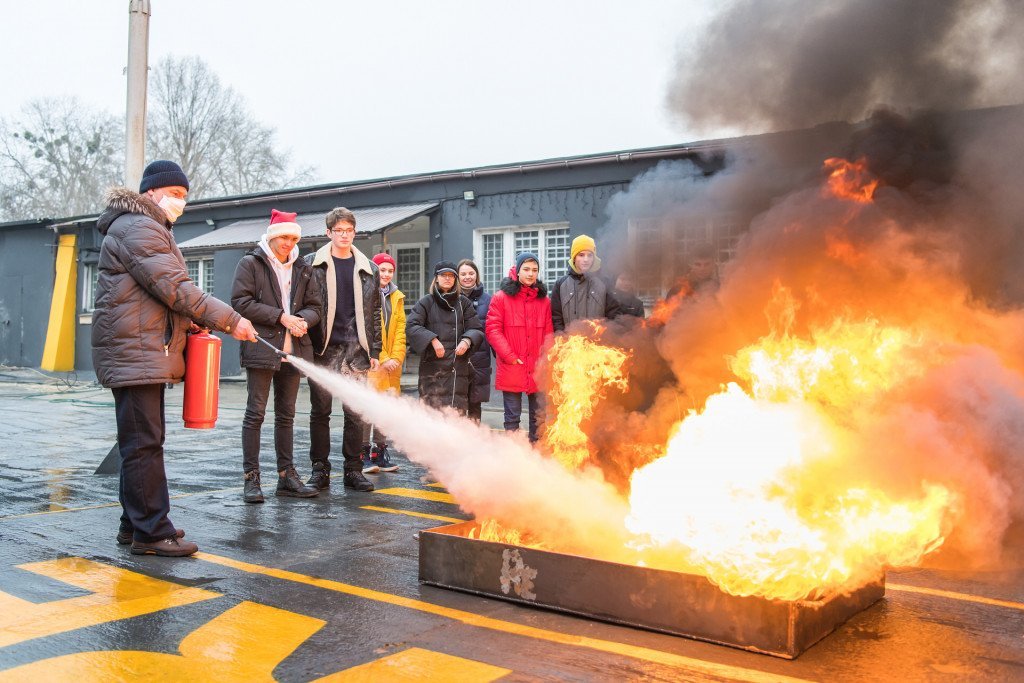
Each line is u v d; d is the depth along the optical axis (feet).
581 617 10.45
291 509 17.34
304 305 18.67
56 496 18.49
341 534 15.11
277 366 17.94
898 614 10.71
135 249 12.92
